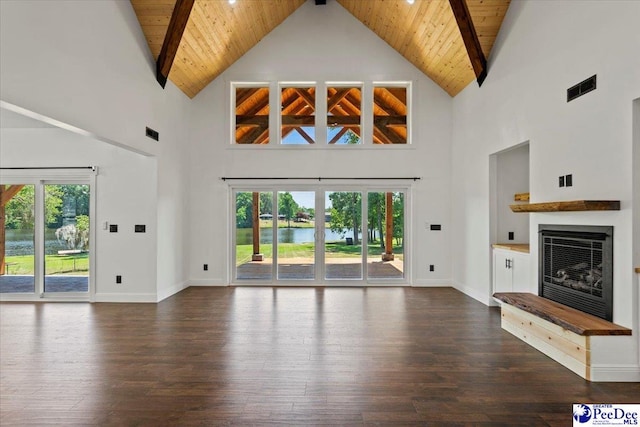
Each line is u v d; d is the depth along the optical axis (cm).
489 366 330
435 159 699
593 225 340
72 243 586
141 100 506
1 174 580
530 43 440
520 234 550
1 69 282
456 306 546
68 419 246
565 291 379
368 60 696
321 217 705
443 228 699
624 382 298
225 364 334
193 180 700
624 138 305
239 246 714
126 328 440
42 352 363
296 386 292
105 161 575
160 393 280
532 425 239
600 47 330
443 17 531
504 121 501
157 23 502
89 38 389
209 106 700
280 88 709
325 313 506
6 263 587
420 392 282
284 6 654
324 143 701
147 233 571
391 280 708
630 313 301
